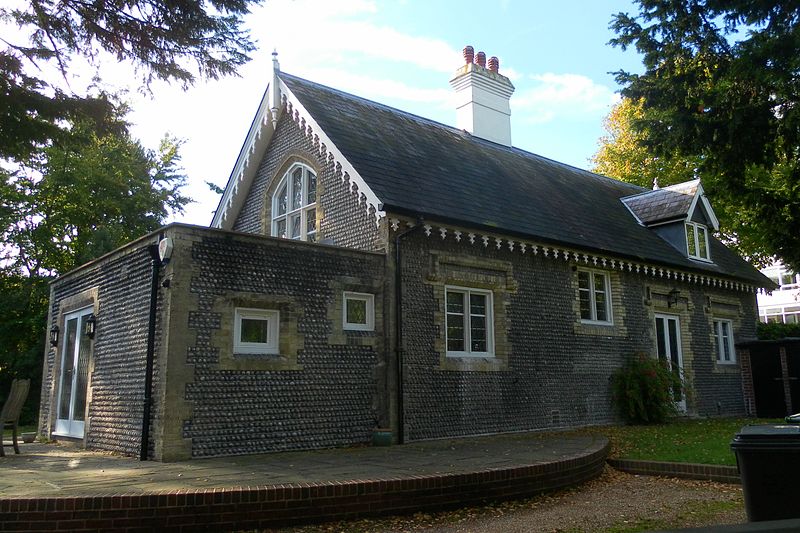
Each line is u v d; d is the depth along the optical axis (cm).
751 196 1398
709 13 1241
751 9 1160
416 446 1099
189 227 966
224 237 1004
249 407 984
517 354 1416
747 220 2388
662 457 1020
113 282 1116
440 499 712
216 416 948
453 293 1345
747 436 538
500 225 1374
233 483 669
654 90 1349
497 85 2056
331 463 851
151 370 945
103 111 992
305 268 1095
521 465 805
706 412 1917
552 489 824
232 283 1000
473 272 1362
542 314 1489
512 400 1380
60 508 573
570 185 2041
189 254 962
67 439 1237
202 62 975
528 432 1384
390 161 1391
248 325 1030
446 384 1263
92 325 1148
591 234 1658
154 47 944
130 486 650
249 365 995
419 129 1728
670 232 2033
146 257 1018
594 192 2133
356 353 1136
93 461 895
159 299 966
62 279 1376
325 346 1097
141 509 588
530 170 1944
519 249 1456
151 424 927
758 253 2817
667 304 1867
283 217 1587
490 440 1206
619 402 1625
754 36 1151
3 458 947
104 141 1153
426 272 1270
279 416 1016
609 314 1688
